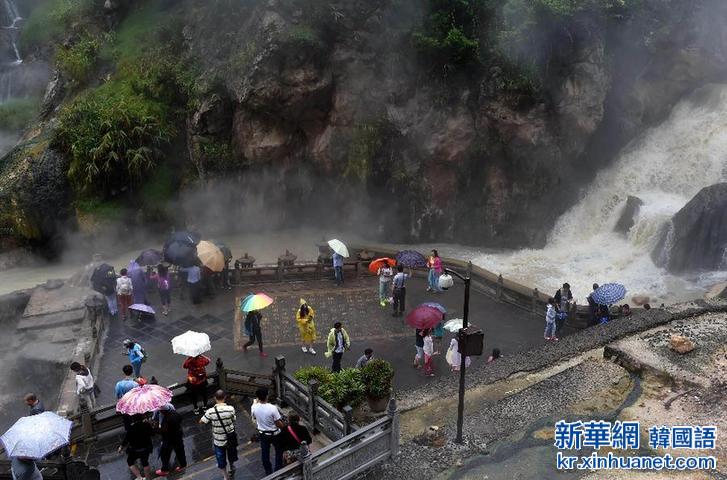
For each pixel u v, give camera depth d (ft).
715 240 77.56
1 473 34.12
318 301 70.95
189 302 70.03
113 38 109.50
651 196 92.58
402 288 65.72
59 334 62.03
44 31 125.39
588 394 38.19
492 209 96.02
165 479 35.73
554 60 86.07
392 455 33.32
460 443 34.14
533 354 46.09
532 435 34.58
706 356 40.65
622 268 84.23
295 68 89.61
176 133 100.58
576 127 89.30
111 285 64.34
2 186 94.22
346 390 39.88
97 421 39.91
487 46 88.22
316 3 89.51
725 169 88.99
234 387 44.55
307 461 29.60
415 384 53.31
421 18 89.10
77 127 95.30
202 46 100.01
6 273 93.20
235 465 36.94
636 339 43.70
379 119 93.91
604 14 83.41
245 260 77.51
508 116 88.12
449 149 93.35
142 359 48.85
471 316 67.31
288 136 97.40
